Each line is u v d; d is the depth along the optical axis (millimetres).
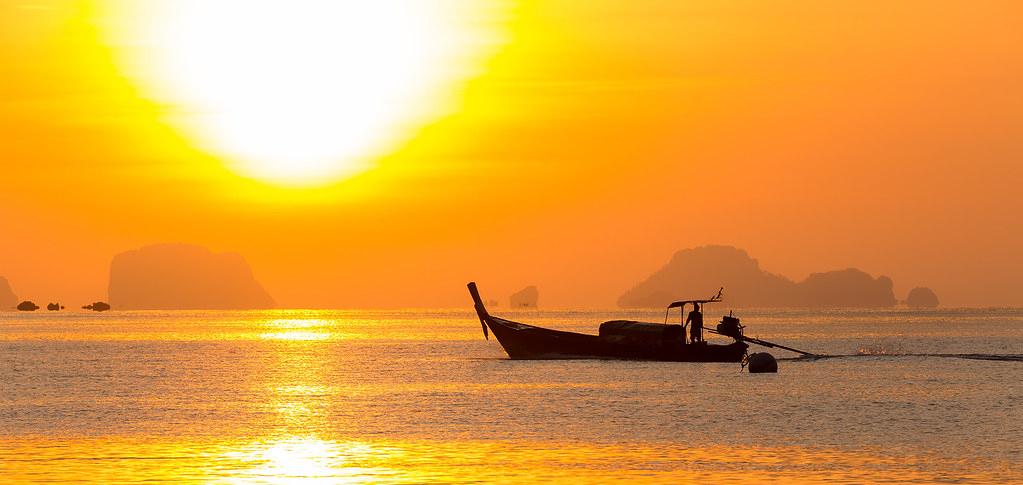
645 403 116688
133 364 197375
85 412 112500
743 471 74500
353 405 118750
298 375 167375
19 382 154625
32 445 87438
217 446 86688
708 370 159125
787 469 75000
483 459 79812
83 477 72562
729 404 115375
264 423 102312
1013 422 99938
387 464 77688
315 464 77812
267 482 70812
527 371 162250
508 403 118312
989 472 73750
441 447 85625
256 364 196625
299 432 95438
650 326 172250
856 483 70438
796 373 156125
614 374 153875
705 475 73250
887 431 93875
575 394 127312
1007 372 158375
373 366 188000
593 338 176750
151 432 95750
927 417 103812
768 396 123500
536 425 99250
